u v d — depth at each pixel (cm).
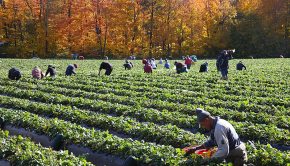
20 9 8281
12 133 1526
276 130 1373
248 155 1068
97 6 8300
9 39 8419
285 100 2055
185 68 3962
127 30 8494
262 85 2769
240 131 1390
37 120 1522
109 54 8488
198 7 9025
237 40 9206
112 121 1512
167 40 8900
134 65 5688
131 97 2191
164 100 2150
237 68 4262
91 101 2009
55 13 8362
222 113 1695
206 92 2344
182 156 1020
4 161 1120
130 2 8388
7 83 2912
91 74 3703
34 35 8456
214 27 9225
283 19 9250
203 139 1241
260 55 9131
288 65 5119
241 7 9656
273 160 1032
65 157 1050
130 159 1052
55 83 2891
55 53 8300
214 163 904
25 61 6162
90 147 1237
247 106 1862
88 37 8369
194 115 1739
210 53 9225
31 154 1052
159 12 8869
